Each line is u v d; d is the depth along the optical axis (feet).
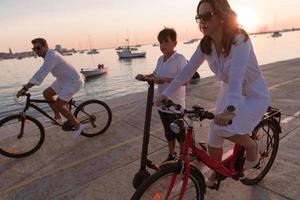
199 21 7.14
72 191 11.19
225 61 7.39
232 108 6.72
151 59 294.05
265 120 9.57
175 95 10.94
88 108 17.03
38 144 15.10
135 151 14.28
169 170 7.19
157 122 18.15
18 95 14.60
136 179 8.00
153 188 7.11
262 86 7.93
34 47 14.60
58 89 15.43
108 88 122.11
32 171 13.03
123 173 12.23
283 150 13.02
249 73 7.61
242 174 9.29
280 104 19.74
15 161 14.14
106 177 12.01
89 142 15.85
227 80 7.86
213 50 7.59
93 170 12.70
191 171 7.72
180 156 7.54
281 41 524.52
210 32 7.08
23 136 16.25
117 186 11.28
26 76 227.20
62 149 15.15
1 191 11.54
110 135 16.66
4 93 129.59
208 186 9.16
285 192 9.91
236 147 8.98
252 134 9.22
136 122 18.48
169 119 11.41
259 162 9.82
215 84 27.81
